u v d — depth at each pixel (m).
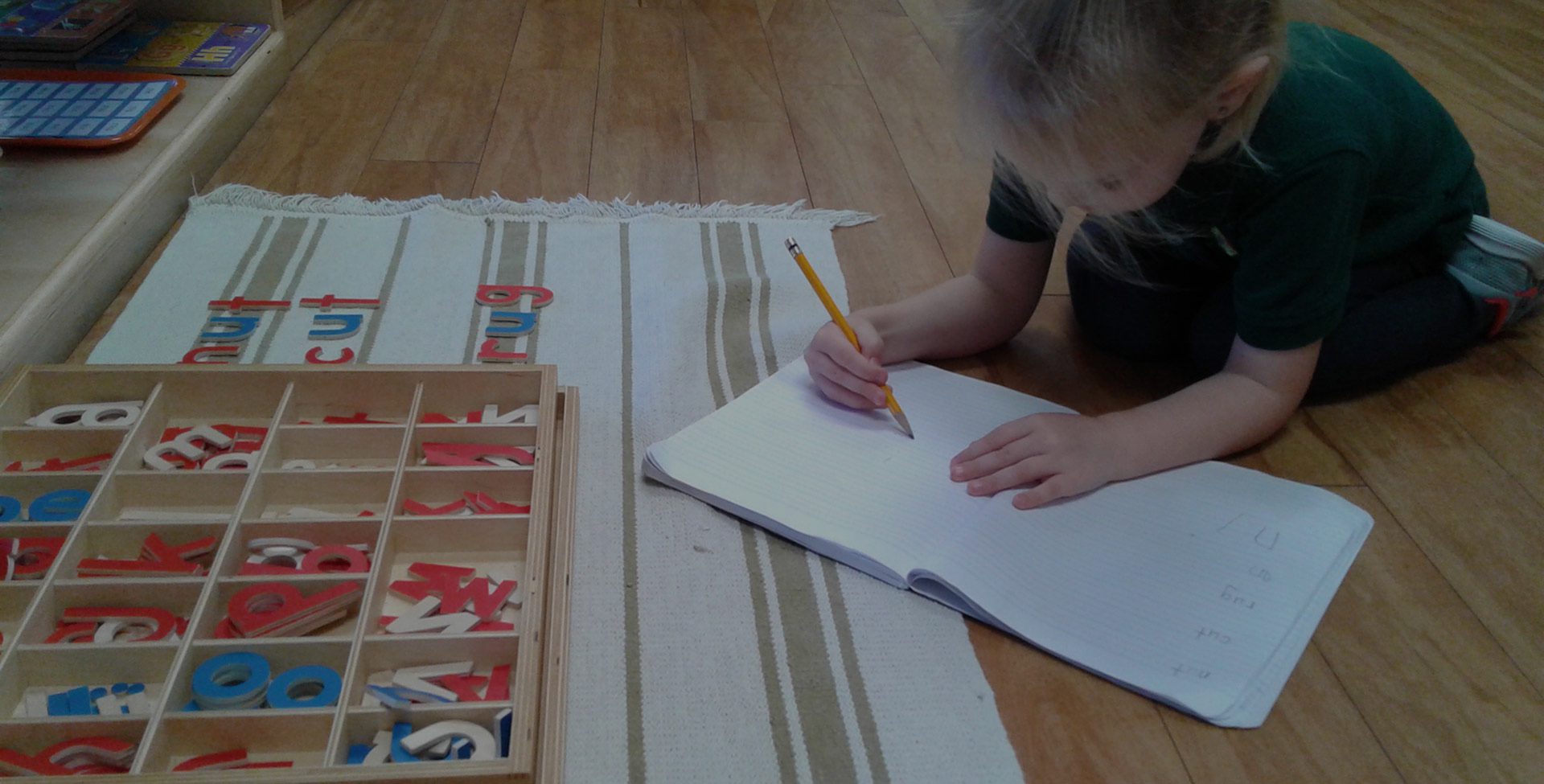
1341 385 1.08
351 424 0.90
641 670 0.76
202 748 0.65
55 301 1.06
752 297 1.20
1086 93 0.67
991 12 0.69
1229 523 0.87
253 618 0.71
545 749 0.66
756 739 0.72
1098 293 1.11
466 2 2.00
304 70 1.70
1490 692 0.79
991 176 1.49
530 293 1.19
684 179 1.45
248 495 0.79
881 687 0.76
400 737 0.65
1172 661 0.77
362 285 1.19
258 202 1.32
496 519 0.80
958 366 1.12
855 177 1.48
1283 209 0.86
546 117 1.59
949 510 0.87
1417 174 1.03
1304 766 0.73
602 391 1.04
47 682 0.69
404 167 1.44
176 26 1.61
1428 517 0.95
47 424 0.87
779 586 0.83
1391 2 2.19
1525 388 1.12
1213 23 0.69
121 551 0.78
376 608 0.74
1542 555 0.92
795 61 1.82
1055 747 0.73
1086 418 0.91
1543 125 1.70
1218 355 1.05
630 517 0.89
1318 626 0.83
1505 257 1.09
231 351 1.07
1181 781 0.72
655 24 1.94
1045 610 0.80
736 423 0.96
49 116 1.34
